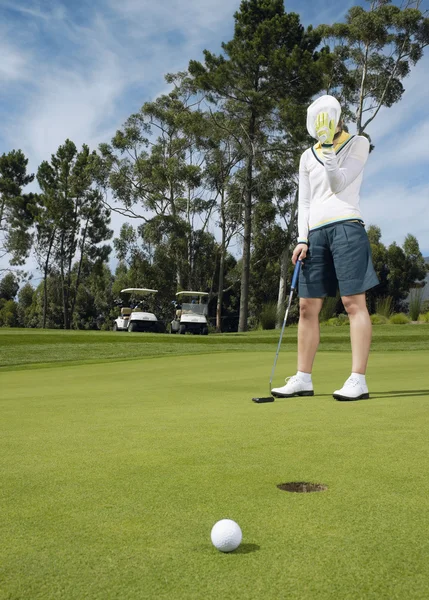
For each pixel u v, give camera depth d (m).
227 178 38.66
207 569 1.28
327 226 4.26
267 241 36.62
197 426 2.97
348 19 33.78
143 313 28.48
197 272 41.88
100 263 49.44
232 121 35.94
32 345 13.70
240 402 3.90
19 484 1.99
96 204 46.81
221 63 32.62
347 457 2.24
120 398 4.29
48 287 56.88
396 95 34.97
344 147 4.23
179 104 39.50
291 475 2.02
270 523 1.55
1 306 65.00
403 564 1.28
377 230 53.34
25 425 3.15
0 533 1.53
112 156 39.56
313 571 1.25
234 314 48.50
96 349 12.89
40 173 47.22
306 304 4.37
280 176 35.38
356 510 1.64
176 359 9.07
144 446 2.54
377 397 3.94
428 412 3.19
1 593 1.19
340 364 7.28
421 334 16.91
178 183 40.56
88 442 2.66
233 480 1.97
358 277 4.12
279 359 8.52
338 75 34.28
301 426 2.87
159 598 1.15
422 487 1.85
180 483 1.95
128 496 1.83
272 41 31.50
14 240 51.22
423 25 32.22
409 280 51.41
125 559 1.34
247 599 1.14
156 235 38.97
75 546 1.43
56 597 1.17
